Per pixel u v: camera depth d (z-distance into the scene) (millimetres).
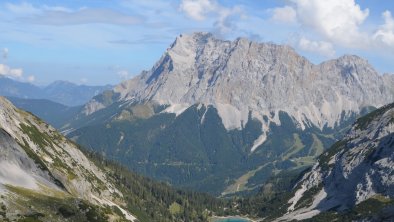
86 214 167875
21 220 140500
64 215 159750
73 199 173875
